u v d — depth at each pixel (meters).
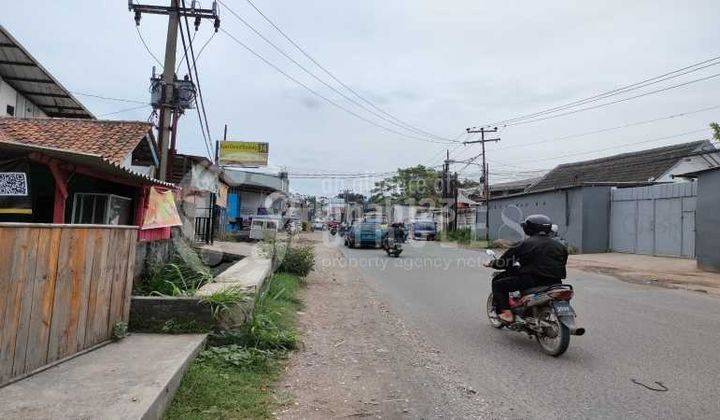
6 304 3.78
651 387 5.05
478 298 10.78
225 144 38.31
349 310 9.36
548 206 29.58
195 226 19.22
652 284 13.84
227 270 9.88
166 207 12.74
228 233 29.89
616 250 25.56
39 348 4.23
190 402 4.21
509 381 5.28
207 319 6.04
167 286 9.22
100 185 9.87
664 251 22.52
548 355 6.32
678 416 4.31
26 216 8.27
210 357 5.38
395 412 4.41
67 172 7.56
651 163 31.66
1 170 6.66
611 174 33.75
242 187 38.00
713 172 16.77
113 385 3.98
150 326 5.96
